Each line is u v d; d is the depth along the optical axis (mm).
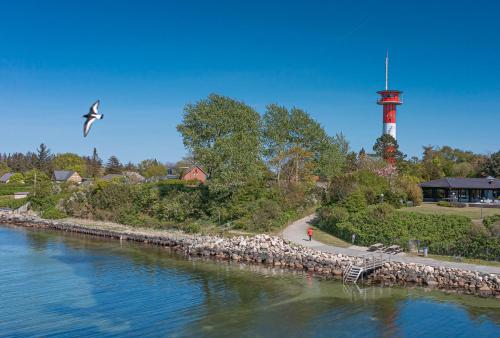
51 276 53188
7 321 38469
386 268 50531
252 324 37656
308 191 90562
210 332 36094
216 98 90438
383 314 39594
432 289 46531
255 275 53281
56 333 36000
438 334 35500
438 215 64062
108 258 64125
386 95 131375
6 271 55625
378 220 64500
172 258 64125
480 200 91062
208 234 74625
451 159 160000
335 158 100250
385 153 119562
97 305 42562
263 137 97500
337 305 42031
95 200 105562
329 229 70312
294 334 35531
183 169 165750
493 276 45594
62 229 95250
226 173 81562
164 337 35250
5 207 125000
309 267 55531
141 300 44000
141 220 91812
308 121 98750
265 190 84250
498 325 37062
